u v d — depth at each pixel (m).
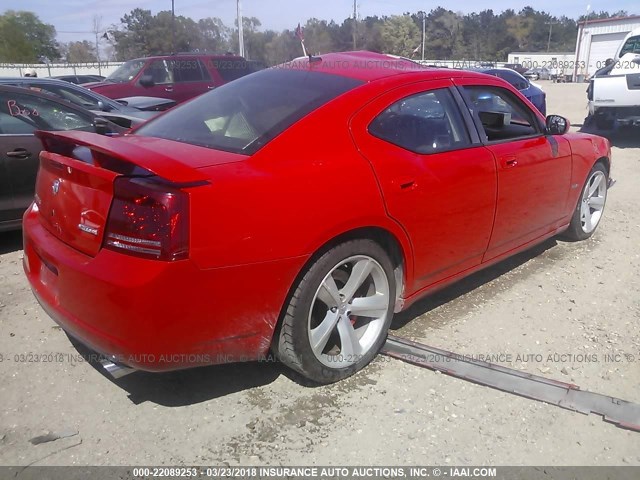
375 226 2.89
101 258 2.38
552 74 50.19
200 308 2.38
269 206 2.48
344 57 3.87
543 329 3.59
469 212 3.45
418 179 3.08
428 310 3.83
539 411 2.80
